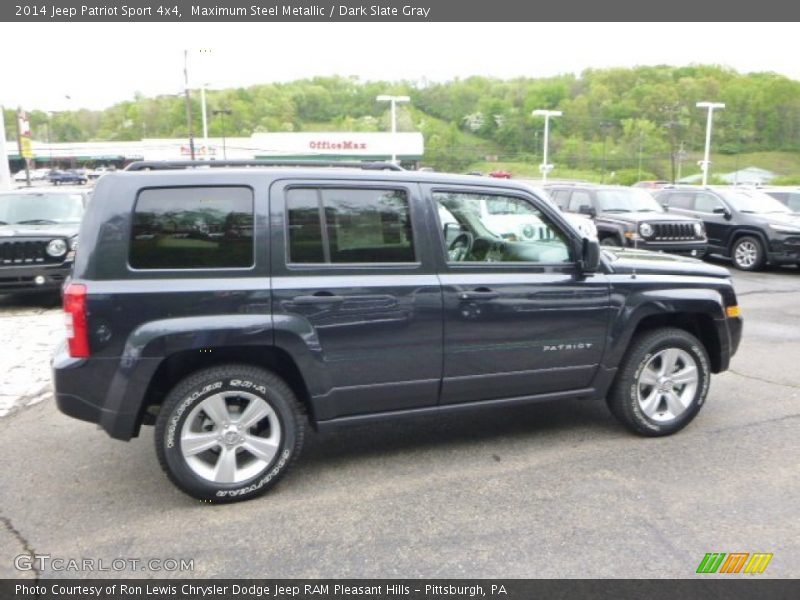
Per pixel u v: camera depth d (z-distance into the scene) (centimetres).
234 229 352
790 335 752
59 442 451
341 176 373
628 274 436
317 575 295
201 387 346
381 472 398
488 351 400
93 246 336
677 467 399
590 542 317
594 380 434
